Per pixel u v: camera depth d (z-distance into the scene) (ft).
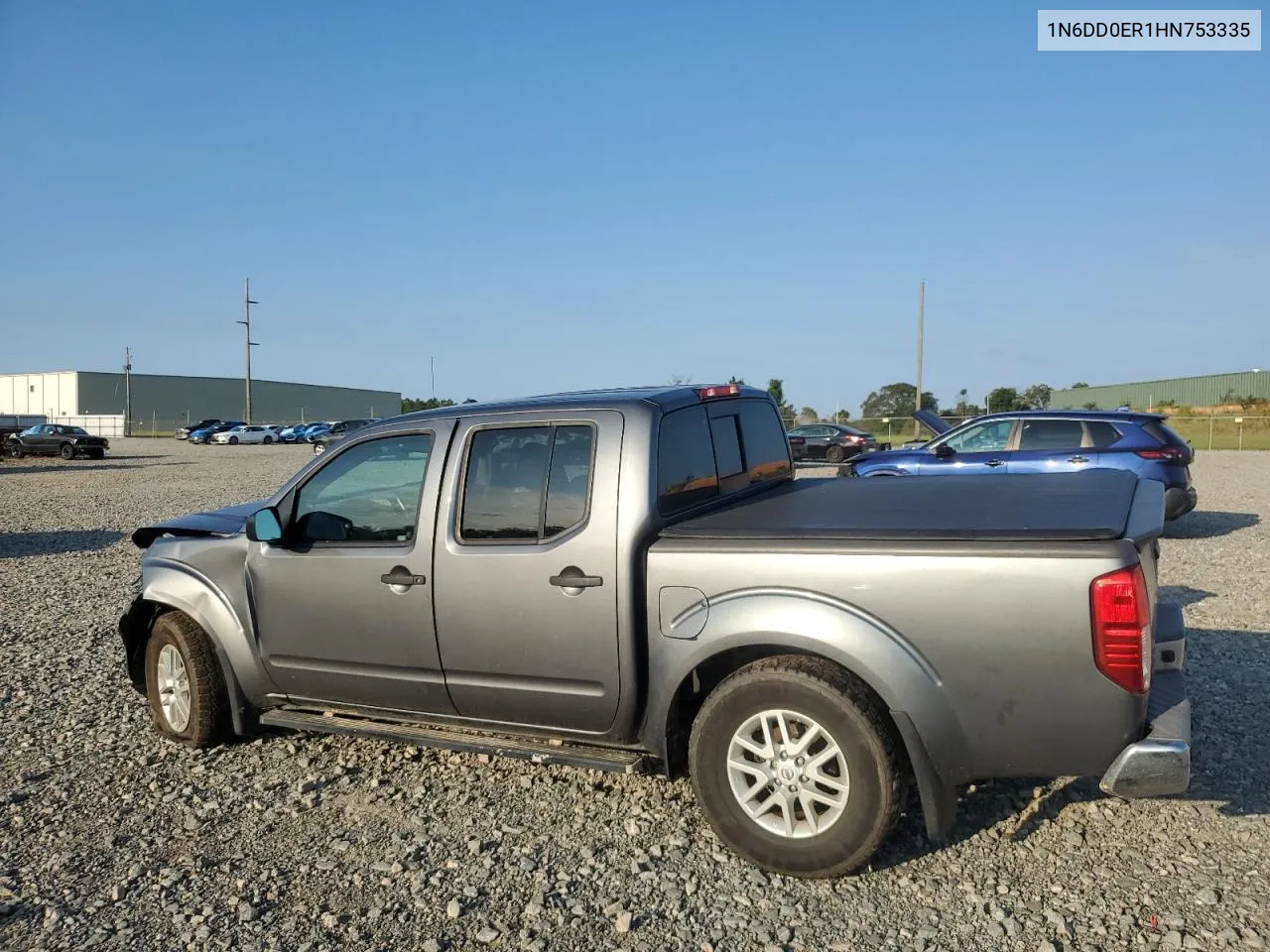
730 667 13.03
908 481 15.97
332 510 15.25
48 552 41.93
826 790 11.73
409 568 14.16
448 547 13.85
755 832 11.98
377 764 16.16
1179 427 151.74
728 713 12.03
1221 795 13.70
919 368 151.64
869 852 11.43
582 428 13.32
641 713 13.01
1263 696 17.78
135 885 12.28
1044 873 11.80
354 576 14.65
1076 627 10.54
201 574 16.40
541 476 13.47
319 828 13.76
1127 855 12.14
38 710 19.42
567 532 13.12
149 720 18.71
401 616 14.26
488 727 14.28
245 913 11.50
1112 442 36.99
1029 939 10.44
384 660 14.56
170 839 13.55
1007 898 11.26
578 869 12.34
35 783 15.64
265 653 15.79
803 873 11.78
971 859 12.19
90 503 65.26
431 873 12.37
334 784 15.34
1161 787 10.53
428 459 14.29
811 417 165.89
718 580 12.17
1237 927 10.47
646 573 12.66
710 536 12.42
